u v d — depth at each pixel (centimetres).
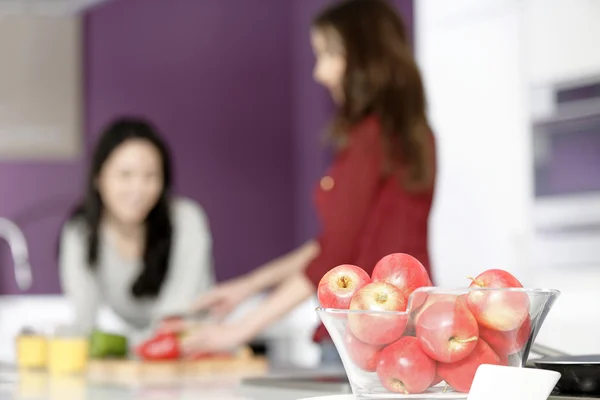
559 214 391
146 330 356
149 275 363
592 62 376
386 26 239
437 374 92
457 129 437
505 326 91
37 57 514
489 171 421
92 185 365
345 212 231
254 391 144
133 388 159
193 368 220
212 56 547
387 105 234
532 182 403
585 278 379
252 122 553
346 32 238
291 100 558
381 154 231
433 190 240
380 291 93
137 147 359
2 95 508
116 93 527
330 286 96
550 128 396
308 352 461
